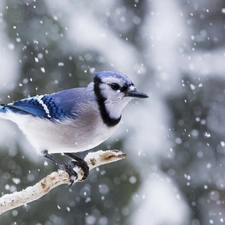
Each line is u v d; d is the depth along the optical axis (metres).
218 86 13.27
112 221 11.75
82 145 9.45
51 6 12.29
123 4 13.53
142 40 13.21
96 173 11.88
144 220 11.87
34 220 11.47
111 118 9.35
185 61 13.51
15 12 12.03
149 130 12.42
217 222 12.73
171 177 12.41
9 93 11.73
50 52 11.98
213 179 12.59
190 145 12.59
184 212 12.40
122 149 12.13
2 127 11.59
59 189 11.77
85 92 9.47
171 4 14.62
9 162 11.47
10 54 11.88
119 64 12.52
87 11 13.01
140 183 12.03
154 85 12.76
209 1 14.90
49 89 11.82
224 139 12.73
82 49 12.20
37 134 9.55
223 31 14.60
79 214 11.73
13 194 8.24
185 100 12.83
